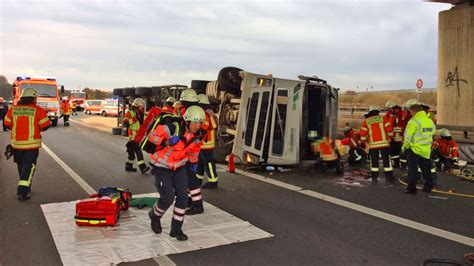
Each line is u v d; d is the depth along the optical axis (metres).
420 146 7.73
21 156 6.94
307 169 10.53
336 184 8.66
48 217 5.81
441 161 10.59
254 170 10.26
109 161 11.44
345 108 37.34
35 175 9.12
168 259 4.43
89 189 7.74
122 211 6.10
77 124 27.78
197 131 5.18
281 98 9.87
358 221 5.96
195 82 12.72
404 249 4.85
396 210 6.59
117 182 8.49
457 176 9.77
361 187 8.37
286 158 9.92
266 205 6.82
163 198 5.00
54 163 10.88
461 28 18.70
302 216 6.18
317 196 7.52
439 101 20.05
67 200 6.86
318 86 10.21
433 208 6.73
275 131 9.95
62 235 5.07
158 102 17.33
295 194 7.66
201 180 8.20
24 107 6.95
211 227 5.52
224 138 11.37
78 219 5.38
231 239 5.08
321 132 10.23
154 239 5.00
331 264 4.38
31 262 4.33
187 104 6.32
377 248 4.87
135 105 9.64
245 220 5.93
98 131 22.33
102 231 5.24
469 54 18.47
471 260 4.41
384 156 9.10
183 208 5.00
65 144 15.49
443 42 19.52
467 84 18.62
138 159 9.55
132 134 9.63
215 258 4.49
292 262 4.42
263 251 4.73
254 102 10.02
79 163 10.97
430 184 7.91
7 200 6.85
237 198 7.29
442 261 4.43
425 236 5.32
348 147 11.97
